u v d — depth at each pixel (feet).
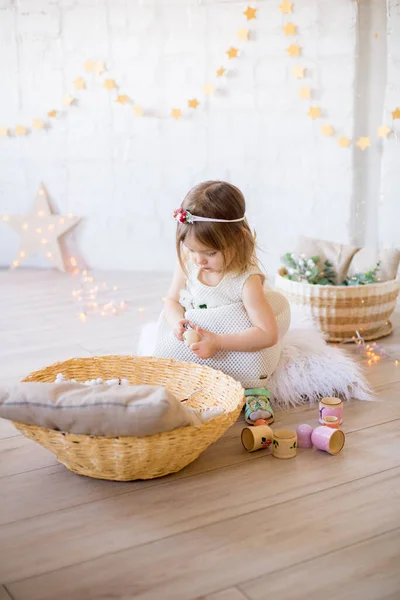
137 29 11.54
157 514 4.71
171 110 11.75
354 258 8.86
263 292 6.47
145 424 4.61
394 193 11.23
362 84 11.09
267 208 11.84
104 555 4.27
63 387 4.94
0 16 11.89
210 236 5.92
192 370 6.22
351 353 7.98
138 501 4.87
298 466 5.35
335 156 11.34
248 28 11.20
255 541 4.38
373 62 10.99
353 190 11.39
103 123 12.01
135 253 12.46
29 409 4.79
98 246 12.54
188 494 4.96
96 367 6.31
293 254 9.02
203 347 6.04
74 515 4.71
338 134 11.25
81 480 5.19
